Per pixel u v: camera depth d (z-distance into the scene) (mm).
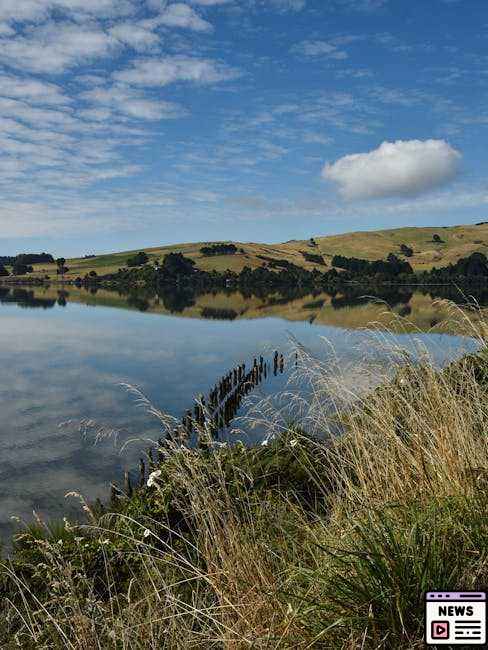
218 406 21891
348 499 4617
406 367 6000
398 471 4797
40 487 15070
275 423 7129
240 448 7359
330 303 93938
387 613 3203
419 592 3240
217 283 176375
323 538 4332
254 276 175375
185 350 41750
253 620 3625
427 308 56156
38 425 21047
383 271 172500
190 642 3744
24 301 104000
